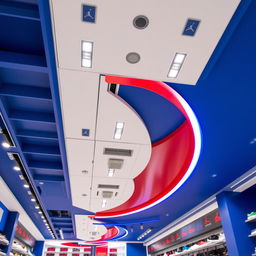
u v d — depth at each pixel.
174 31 2.31
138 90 3.74
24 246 11.93
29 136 4.73
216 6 2.10
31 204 8.52
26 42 3.02
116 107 3.88
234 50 2.87
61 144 4.86
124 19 2.20
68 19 2.22
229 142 4.65
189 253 10.04
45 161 5.94
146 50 2.52
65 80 3.28
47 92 3.79
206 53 2.55
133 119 4.16
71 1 2.06
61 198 7.88
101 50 2.53
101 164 5.60
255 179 5.82
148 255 14.88
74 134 4.54
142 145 4.86
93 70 2.83
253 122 4.12
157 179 6.61
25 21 2.77
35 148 5.28
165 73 2.81
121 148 4.99
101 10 2.12
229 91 3.50
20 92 3.71
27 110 4.28
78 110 3.92
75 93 3.55
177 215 9.27
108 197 7.57
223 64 3.06
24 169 5.91
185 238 9.55
